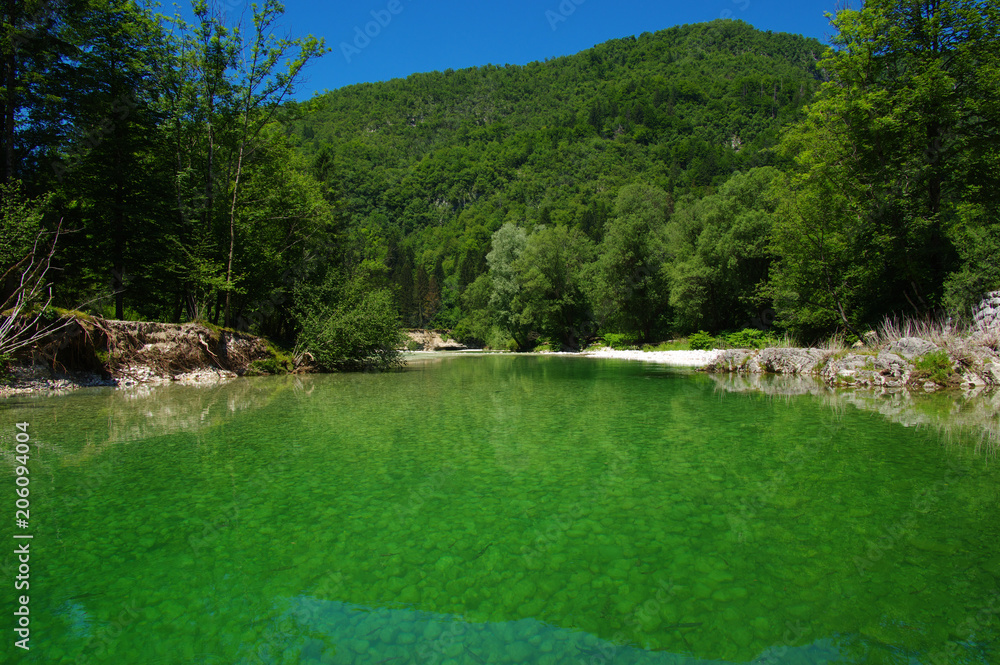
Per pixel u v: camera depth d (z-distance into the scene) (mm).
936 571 2502
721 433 5973
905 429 6129
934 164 14305
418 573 2523
